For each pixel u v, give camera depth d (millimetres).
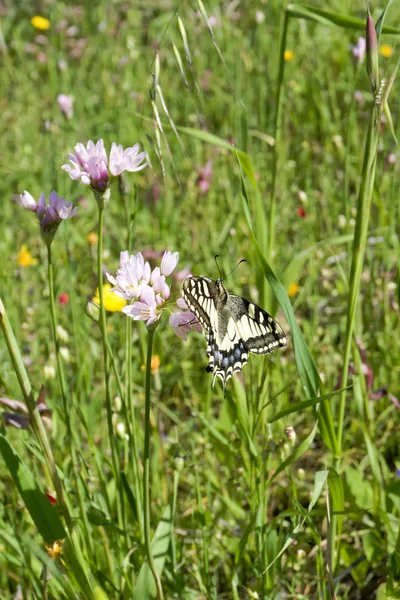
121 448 965
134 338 1082
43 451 776
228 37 1779
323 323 1163
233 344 831
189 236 1279
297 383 1062
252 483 876
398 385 1064
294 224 1303
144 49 2088
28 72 2035
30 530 902
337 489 829
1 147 1682
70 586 797
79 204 1364
